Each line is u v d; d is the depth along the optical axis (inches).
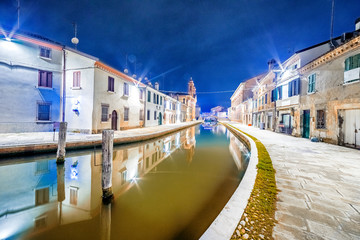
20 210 169.8
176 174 277.0
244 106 1507.1
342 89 358.3
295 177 167.5
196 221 144.0
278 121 672.4
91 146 395.5
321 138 414.9
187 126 1219.9
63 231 135.6
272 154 274.7
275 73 729.0
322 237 82.0
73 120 561.3
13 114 495.2
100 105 573.0
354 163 221.3
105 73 596.4
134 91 802.8
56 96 564.1
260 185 142.3
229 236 80.6
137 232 131.5
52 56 556.1
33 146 319.3
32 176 260.8
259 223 91.4
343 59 356.8
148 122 965.2
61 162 311.4
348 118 348.5
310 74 464.1
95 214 159.6
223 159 377.4
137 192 206.8
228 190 211.2
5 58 482.0
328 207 111.0
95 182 245.1
